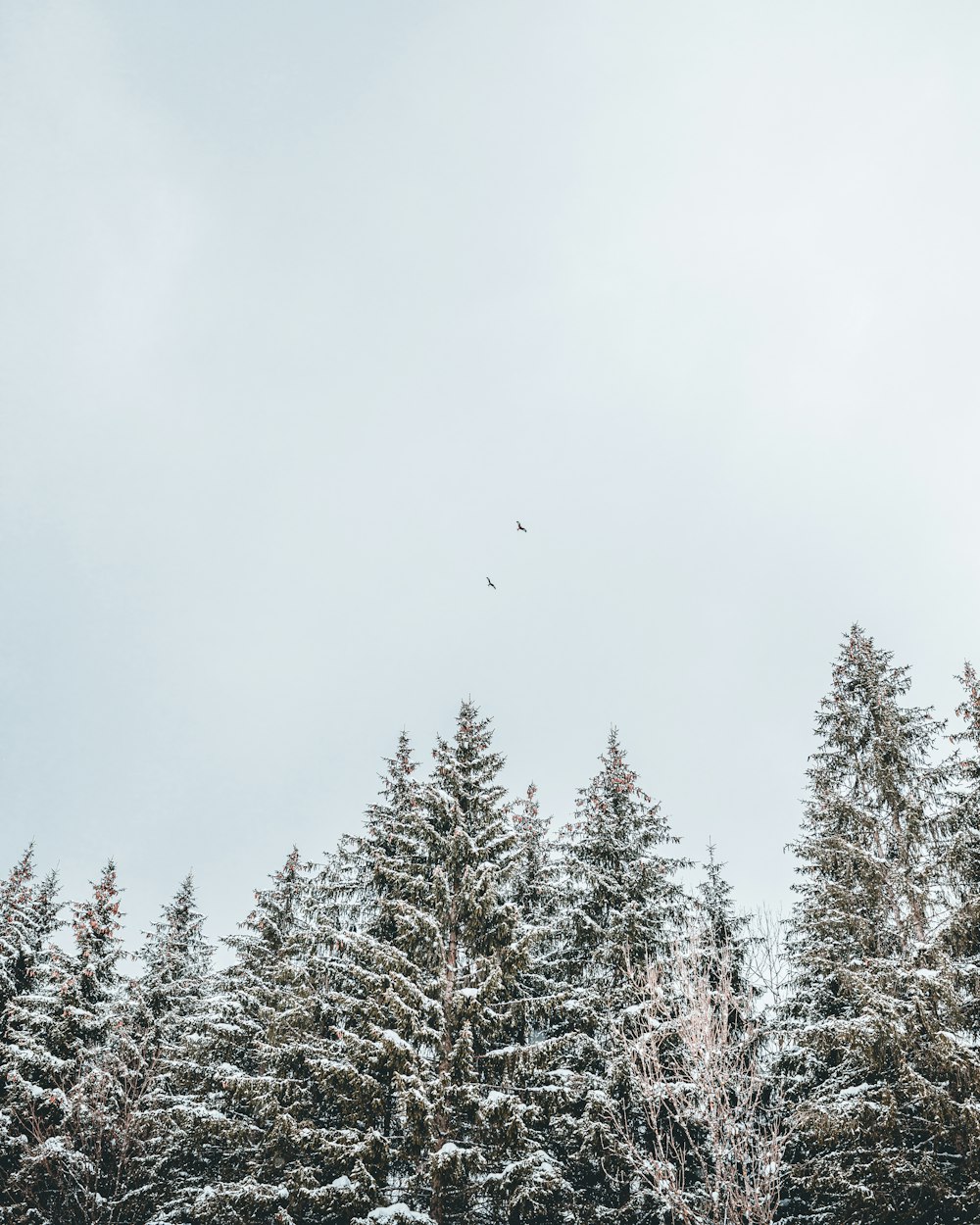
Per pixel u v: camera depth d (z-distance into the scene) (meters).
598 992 21.30
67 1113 21.70
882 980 17.66
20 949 25.20
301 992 22.55
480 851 21.05
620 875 22.47
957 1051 15.87
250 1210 19.16
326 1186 17.34
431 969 20.31
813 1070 19.16
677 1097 16.11
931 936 17.75
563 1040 19.05
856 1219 16.16
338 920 24.36
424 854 21.88
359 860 24.08
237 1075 21.09
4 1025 23.69
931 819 19.52
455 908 20.62
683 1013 16.77
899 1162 15.70
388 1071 19.20
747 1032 17.03
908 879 19.06
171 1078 25.06
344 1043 19.03
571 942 23.02
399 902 20.14
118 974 25.69
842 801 20.83
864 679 22.38
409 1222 16.50
